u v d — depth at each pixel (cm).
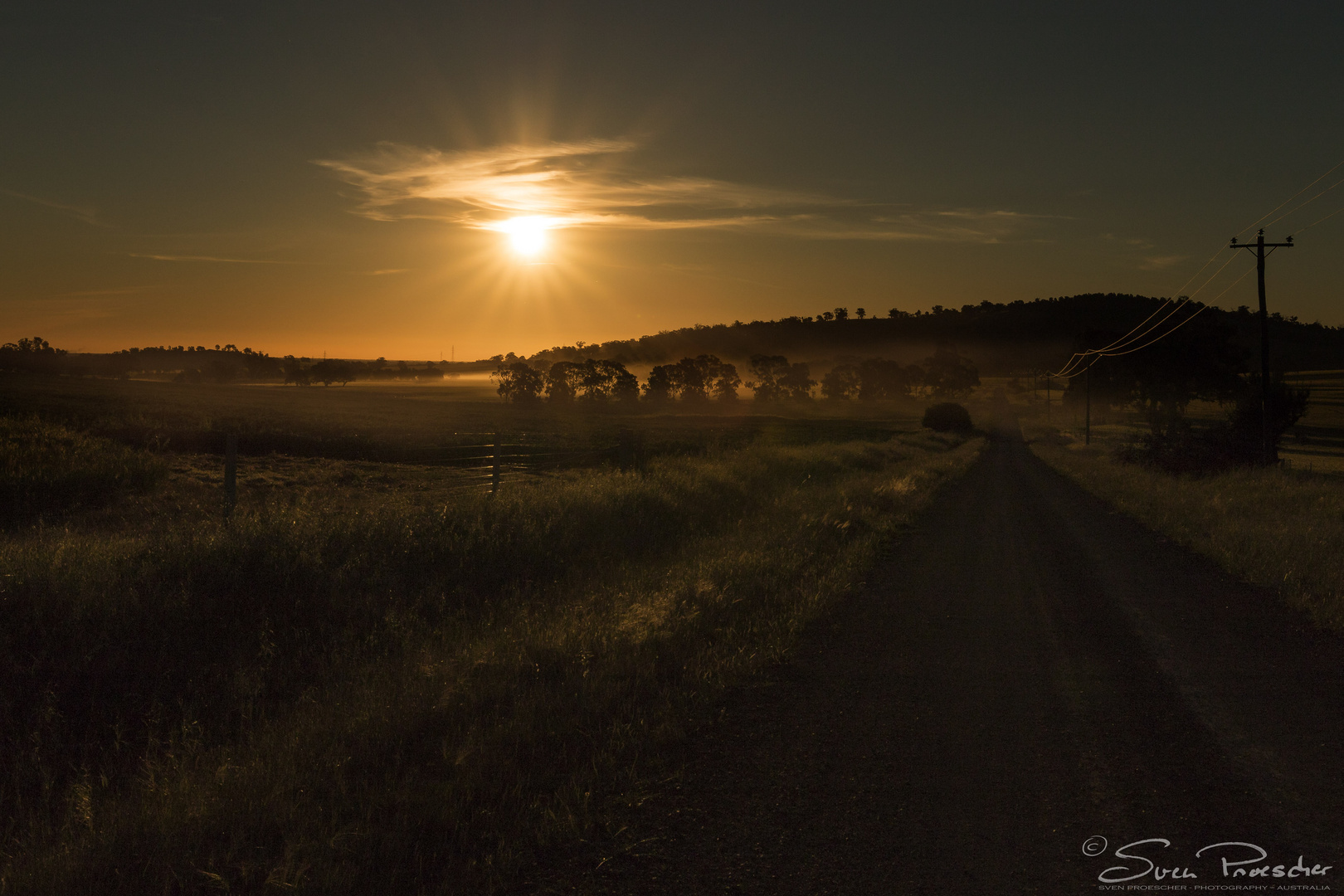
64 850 372
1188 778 430
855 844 364
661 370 18800
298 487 2331
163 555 783
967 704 559
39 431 2698
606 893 326
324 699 570
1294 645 700
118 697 577
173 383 15012
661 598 797
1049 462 4425
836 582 961
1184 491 2017
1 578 671
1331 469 3684
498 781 425
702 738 496
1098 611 851
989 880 332
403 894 325
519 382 16475
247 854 358
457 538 986
